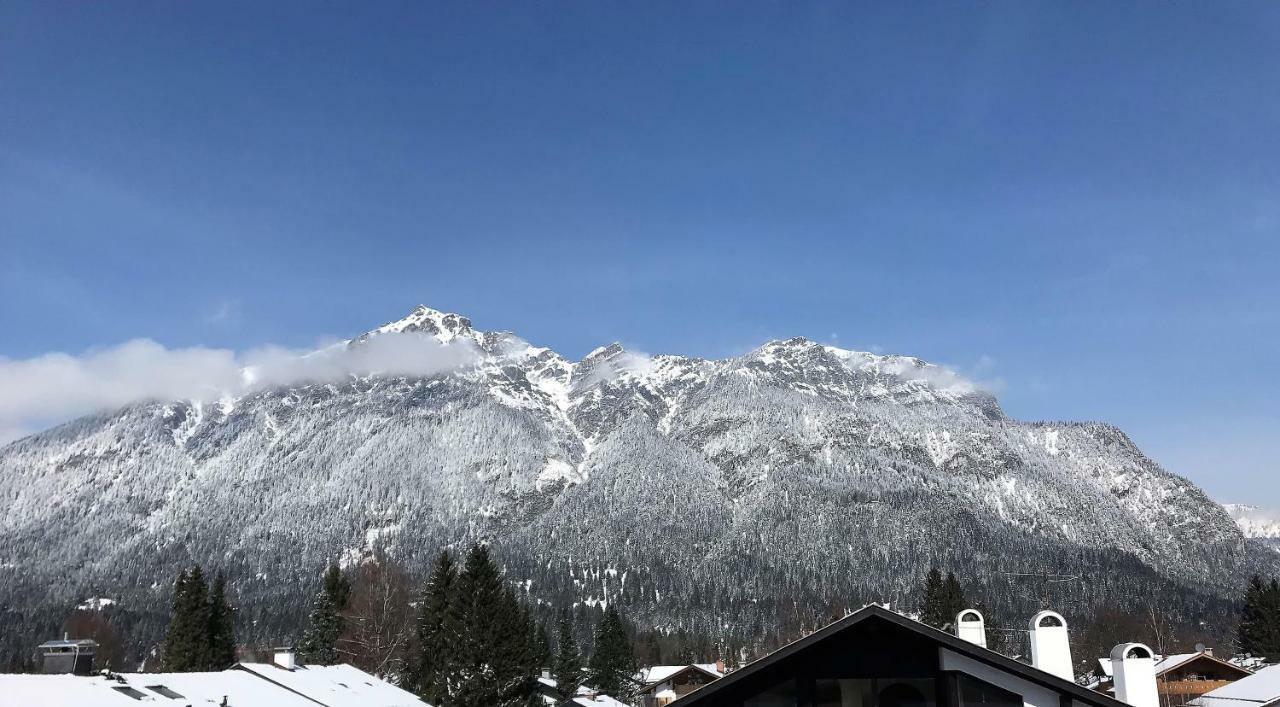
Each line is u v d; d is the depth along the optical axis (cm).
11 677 3531
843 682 2350
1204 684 7981
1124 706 2216
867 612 2319
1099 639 14575
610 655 13225
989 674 2312
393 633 9469
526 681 7519
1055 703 2281
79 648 4066
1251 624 10419
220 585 9238
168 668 8500
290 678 5253
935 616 10719
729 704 2369
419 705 6162
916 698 2319
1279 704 4684
